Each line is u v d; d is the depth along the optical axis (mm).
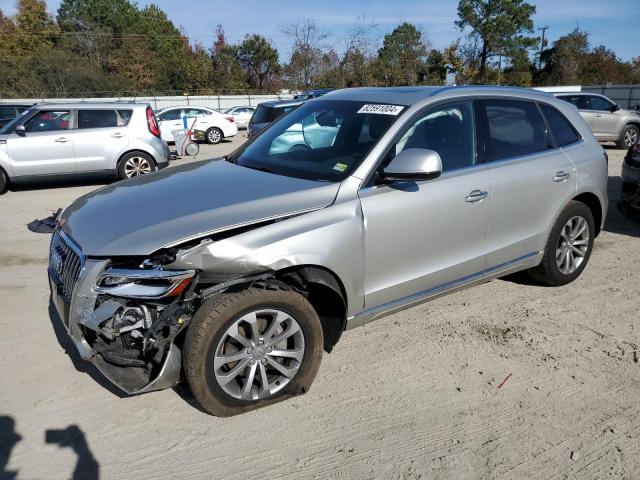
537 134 4488
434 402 3256
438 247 3742
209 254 2826
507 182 4062
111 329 2818
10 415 3090
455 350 3834
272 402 3168
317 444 2900
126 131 10438
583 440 2943
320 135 3939
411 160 3264
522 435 2977
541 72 56281
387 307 3605
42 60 42500
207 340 2814
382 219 3391
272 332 3041
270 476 2680
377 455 2822
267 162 3914
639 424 3070
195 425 3027
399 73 40906
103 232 2984
